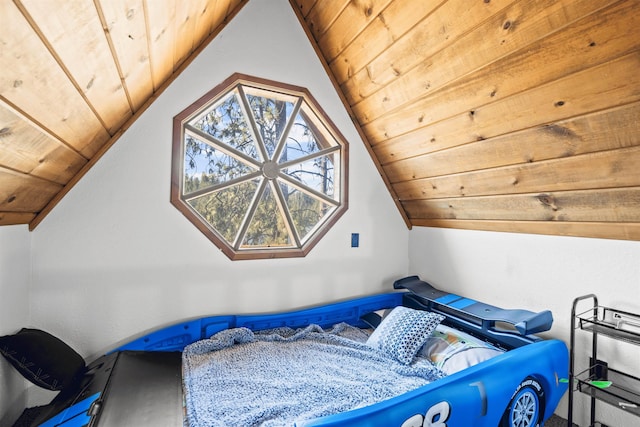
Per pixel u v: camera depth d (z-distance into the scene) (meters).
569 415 1.66
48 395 1.83
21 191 1.41
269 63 2.36
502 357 1.63
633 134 1.32
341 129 2.63
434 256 2.75
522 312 1.97
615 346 1.70
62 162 1.55
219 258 2.23
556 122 1.51
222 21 2.21
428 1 1.57
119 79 1.39
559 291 1.92
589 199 1.66
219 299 2.23
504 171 1.91
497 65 1.53
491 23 1.43
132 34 1.18
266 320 2.32
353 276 2.72
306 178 2.69
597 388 1.60
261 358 1.95
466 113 1.82
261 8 2.34
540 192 1.83
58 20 0.77
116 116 1.74
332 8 2.10
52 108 1.08
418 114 2.09
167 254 2.08
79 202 1.86
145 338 1.97
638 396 1.50
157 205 2.05
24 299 1.71
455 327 2.34
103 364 1.77
